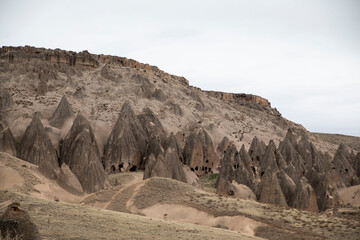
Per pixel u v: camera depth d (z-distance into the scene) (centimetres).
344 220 4912
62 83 12000
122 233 3112
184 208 5128
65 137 8294
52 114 9600
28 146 7344
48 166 7019
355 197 7638
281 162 8675
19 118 8825
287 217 4903
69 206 4128
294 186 6919
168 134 10888
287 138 10000
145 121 9931
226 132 12494
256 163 9469
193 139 9956
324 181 7225
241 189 6862
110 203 5369
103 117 10181
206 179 9362
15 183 5962
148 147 9125
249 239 3750
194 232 3659
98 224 3347
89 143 7488
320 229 4531
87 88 12194
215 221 4803
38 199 4306
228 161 8256
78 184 6856
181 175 7750
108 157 8700
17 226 2305
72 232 2880
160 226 3694
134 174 8212
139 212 5084
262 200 6469
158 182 5703
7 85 11075
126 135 8931
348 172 9062
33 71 11906
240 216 4788
